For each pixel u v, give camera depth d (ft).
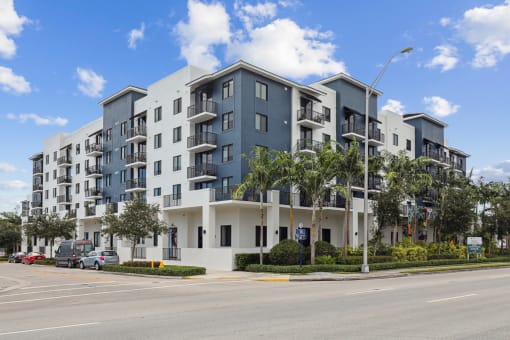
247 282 75.36
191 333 29.60
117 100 167.32
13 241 234.79
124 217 111.34
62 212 187.11
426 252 119.24
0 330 32.58
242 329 30.63
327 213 136.56
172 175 134.62
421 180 126.52
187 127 130.21
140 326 32.73
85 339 28.43
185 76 133.18
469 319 34.04
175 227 132.67
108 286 71.36
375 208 122.21
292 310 39.34
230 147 118.52
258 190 102.06
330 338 27.35
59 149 219.41
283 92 128.06
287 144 127.03
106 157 172.65
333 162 97.71
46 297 57.82
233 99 118.42
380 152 147.02
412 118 187.83
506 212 162.71
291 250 96.37
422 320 33.63
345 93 147.23
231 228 117.08
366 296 49.93
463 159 233.55
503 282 68.95
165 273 90.22
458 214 141.49
